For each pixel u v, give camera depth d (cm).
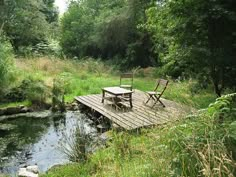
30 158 581
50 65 1473
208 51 588
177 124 337
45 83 1116
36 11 2088
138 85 1326
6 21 1847
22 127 809
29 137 720
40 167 532
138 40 1859
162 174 286
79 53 2234
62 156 568
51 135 732
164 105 846
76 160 497
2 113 925
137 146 432
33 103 1013
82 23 2247
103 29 1953
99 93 1177
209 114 297
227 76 640
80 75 1484
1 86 1013
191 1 587
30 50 1767
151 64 1856
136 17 1773
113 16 1911
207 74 650
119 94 838
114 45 1992
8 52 1121
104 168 413
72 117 908
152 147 334
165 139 323
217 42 613
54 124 836
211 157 250
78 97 1066
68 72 1458
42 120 880
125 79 1502
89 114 935
